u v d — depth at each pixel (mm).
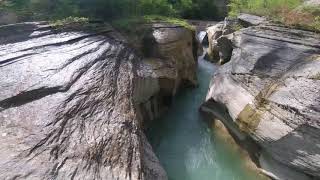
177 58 13094
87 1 13000
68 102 6805
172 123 11266
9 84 7008
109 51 9812
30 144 5434
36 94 6859
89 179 4996
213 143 9867
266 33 10273
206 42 22609
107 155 5719
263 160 7680
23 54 8492
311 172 6430
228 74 10234
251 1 16703
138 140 6535
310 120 6414
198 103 13008
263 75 8719
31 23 10320
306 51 8555
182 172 8516
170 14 17688
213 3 33969
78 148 5637
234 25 16141
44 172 4875
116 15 13414
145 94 10062
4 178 4602
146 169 6195
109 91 7719
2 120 5984
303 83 7312
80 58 8805
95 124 6441
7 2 11945
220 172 8469
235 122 8500
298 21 10422
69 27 10945
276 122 7133
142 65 10812
